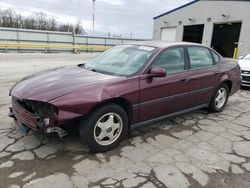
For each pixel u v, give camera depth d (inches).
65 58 701.3
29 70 410.9
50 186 96.3
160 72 131.4
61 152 122.0
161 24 1037.8
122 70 138.6
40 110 112.7
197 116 186.4
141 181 101.9
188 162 118.3
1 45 824.9
